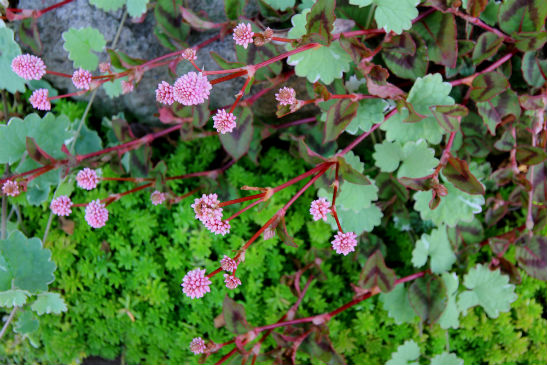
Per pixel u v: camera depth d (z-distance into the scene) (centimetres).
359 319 39
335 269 41
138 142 39
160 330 39
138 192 40
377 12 35
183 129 39
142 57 40
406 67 36
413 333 39
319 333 37
